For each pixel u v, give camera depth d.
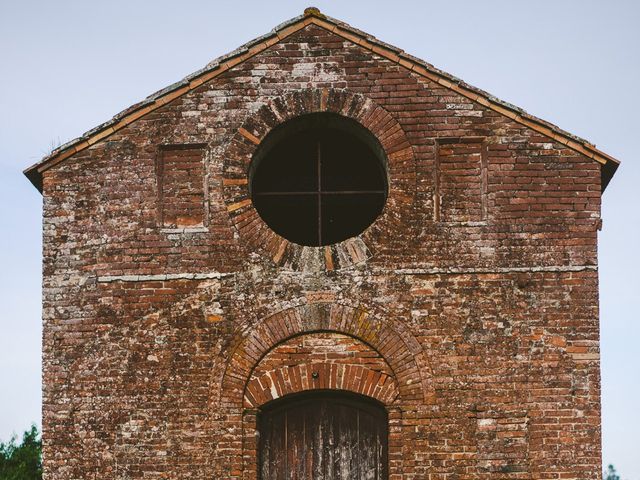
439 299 16.22
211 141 16.84
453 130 16.73
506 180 16.58
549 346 16.03
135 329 16.31
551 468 15.67
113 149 16.89
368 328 16.17
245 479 15.82
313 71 17.02
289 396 16.16
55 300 16.52
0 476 24.95
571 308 16.16
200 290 16.39
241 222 16.58
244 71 17.05
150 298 16.39
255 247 16.50
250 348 16.19
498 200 16.52
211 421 15.97
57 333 16.41
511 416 15.82
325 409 16.33
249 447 15.93
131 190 16.77
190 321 16.30
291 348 16.20
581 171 16.59
